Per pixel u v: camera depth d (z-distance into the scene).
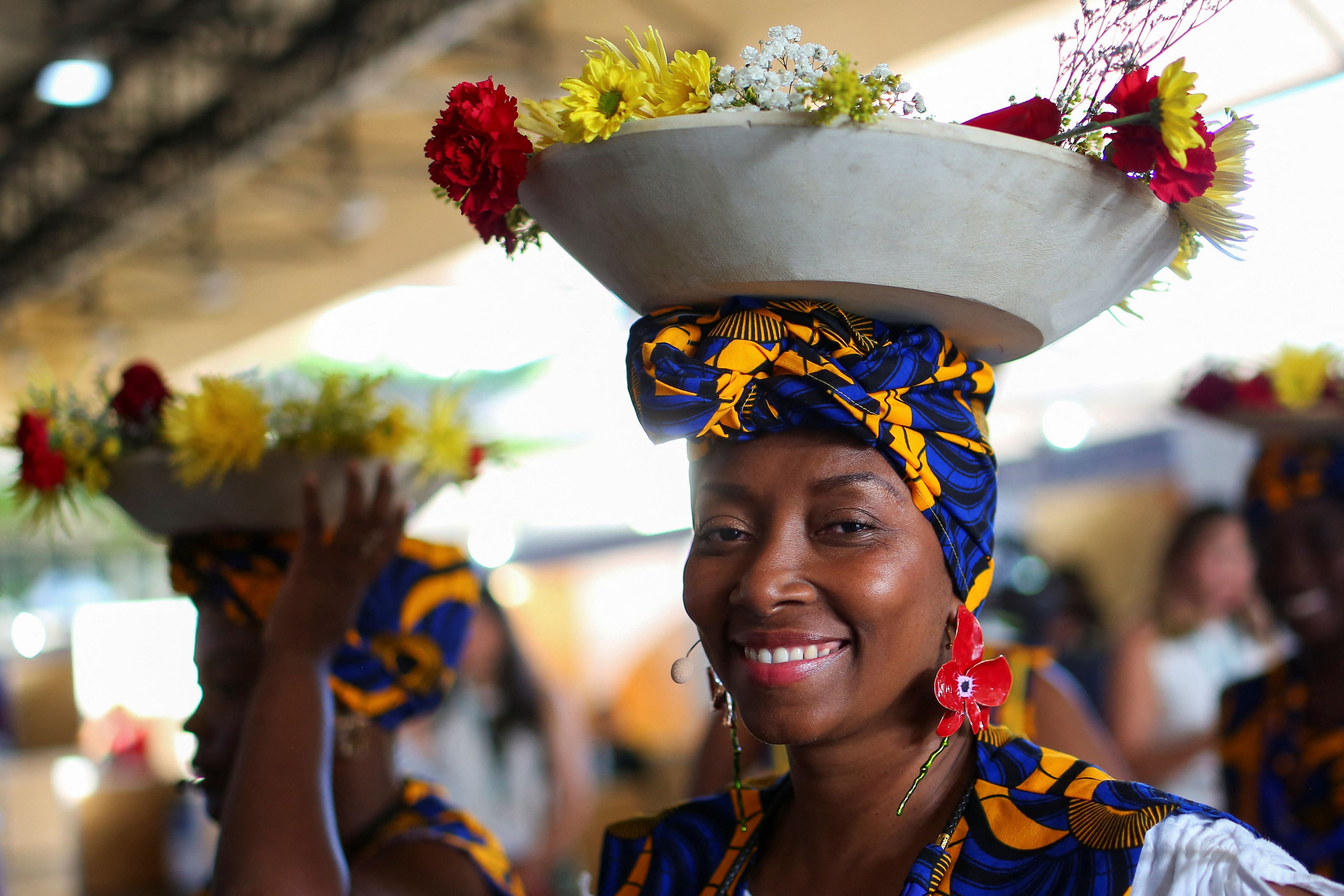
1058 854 1.11
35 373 1.86
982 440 1.21
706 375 1.12
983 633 1.18
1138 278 1.18
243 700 1.75
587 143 1.09
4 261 11.73
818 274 1.09
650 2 7.09
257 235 11.71
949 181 1.03
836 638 1.15
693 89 1.07
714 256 1.11
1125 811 1.10
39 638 15.24
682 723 8.24
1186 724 3.64
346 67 7.89
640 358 1.18
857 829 1.21
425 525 8.66
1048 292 1.13
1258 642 3.76
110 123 9.46
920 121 1.02
